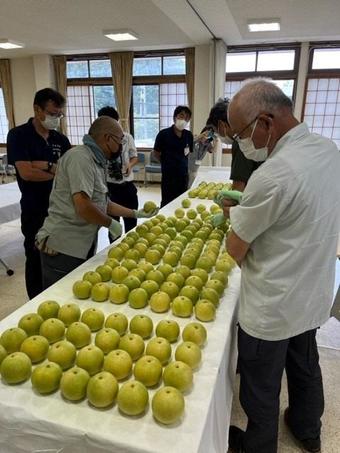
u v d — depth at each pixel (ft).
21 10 15.39
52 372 2.57
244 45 22.44
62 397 2.57
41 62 25.77
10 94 27.66
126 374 2.73
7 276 10.28
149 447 2.17
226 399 3.51
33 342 2.90
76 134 28.07
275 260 3.15
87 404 2.51
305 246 3.08
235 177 5.66
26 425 2.41
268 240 3.16
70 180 4.83
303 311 3.30
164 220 6.57
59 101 6.66
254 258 3.34
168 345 2.99
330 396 5.65
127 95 25.17
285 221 3.01
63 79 26.25
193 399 2.56
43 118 6.71
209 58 22.50
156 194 22.67
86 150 4.95
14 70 27.17
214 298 3.80
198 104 23.75
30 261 7.66
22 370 2.64
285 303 3.21
